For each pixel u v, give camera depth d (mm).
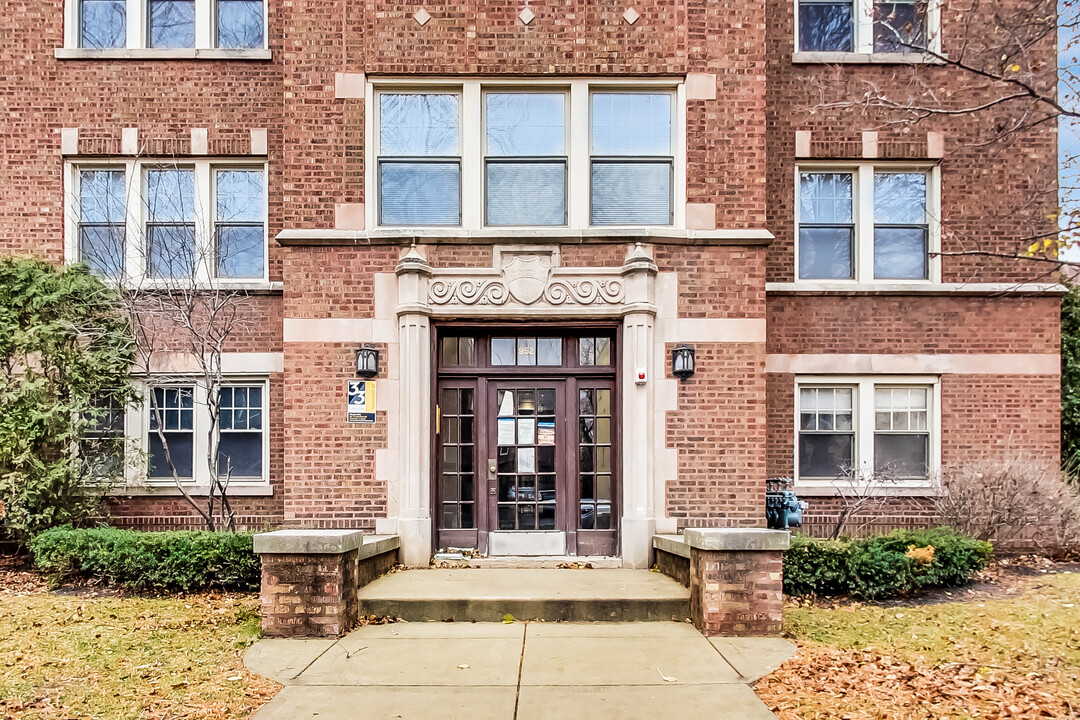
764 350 7855
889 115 9141
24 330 7863
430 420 7848
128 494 8602
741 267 7922
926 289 9008
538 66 8023
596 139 8211
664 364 7840
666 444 7777
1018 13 7172
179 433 8859
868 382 9117
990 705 4324
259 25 9227
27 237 8828
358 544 6031
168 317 8617
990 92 9125
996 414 9008
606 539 7984
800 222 9391
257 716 4137
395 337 7844
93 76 8898
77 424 7879
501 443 8086
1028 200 8211
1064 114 6391
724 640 5520
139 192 8961
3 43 8875
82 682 4676
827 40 9516
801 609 6543
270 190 8961
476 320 7887
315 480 7711
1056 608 6469
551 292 7836
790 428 9016
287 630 5566
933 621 6109
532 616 6066
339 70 8031
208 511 8461
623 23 8062
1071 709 4250
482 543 7949
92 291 8133
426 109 8211
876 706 4309
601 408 8102
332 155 8008
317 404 7781
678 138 8102
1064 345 9852
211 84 8961
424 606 6062
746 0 8086
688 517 7723
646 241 7836
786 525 8406
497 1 8047
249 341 8781
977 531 8219
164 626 5934
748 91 8047
